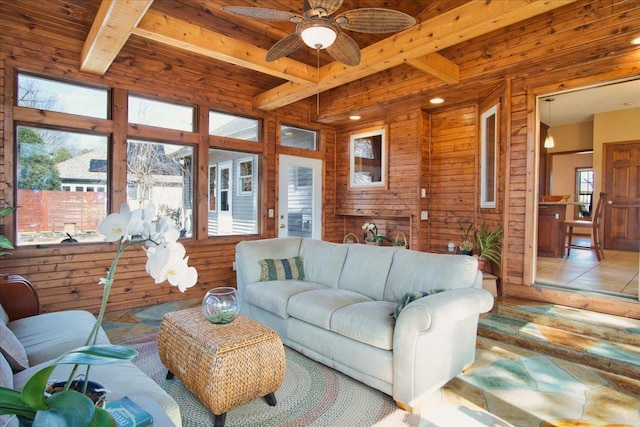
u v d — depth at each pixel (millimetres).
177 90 4484
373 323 2340
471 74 3855
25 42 3480
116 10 2588
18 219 3562
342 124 6059
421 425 2029
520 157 3773
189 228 4723
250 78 5055
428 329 2092
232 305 2361
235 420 2061
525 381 2518
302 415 2117
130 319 3791
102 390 1092
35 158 3650
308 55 4406
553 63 3457
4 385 1284
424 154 5105
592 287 3578
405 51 3227
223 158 5102
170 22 3053
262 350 2080
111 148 4039
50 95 3695
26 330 2191
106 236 953
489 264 4395
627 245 6094
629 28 2842
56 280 3699
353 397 2312
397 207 5359
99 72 3805
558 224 5598
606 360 2646
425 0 3764
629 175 5977
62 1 3297
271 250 3781
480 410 2178
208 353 1946
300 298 2922
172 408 1514
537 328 3193
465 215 4844
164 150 4500
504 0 2541
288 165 5688
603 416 2119
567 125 7000
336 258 3537
